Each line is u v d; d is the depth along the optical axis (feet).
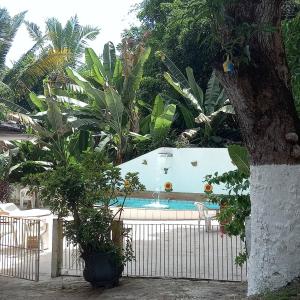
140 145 80.64
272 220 18.01
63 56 84.74
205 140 80.23
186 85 83.51
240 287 26.07
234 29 15.98
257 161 18.19
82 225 27.71
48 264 34.27
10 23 86.17
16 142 81.87
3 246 35.73
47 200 28.50
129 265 31.86
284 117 17.67
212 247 36.19
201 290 25.72
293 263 17.88
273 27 16.24
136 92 84.69
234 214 25.85
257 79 17.24
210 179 27.48
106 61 81.46
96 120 78.13
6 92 84.43
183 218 57.52
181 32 82.89
